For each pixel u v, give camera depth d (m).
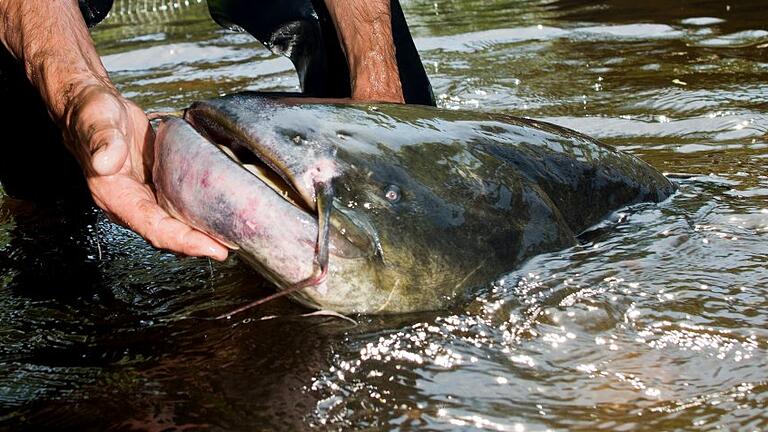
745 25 2.40
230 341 0.99
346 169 0.96
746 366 0.90
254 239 0.92
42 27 1.08
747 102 1.73
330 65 1.56
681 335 0.95
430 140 1.04
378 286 0.98
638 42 2.30
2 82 1.43
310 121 0.98
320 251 0.91
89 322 1.07
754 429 0.81
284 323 1.01
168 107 1.97
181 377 0.94
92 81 1.02
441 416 0.85
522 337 0.96
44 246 1.30
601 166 1.19
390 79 1.29
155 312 1.08
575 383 0.89
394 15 1.44
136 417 0.87
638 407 0.85
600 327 0.97
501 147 1.09
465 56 2.27
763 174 1.36
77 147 0.96
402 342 0.96
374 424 0.84
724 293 1.02
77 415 0.88
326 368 0.93
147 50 2.56
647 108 1.74
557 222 1.10
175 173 0.93
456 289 1.01
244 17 1.62
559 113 1.74
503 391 0.88
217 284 1.13
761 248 1.12
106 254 1.26
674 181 1.33
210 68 2.31
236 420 0.86
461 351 0.94
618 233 1.15
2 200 1.50
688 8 2.65
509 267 1.05
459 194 1.02
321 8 1.54
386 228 0.97
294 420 0.85
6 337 1.04
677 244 1.12
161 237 0.93
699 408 0.84
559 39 2.39
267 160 0.95
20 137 1.46
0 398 0.92
